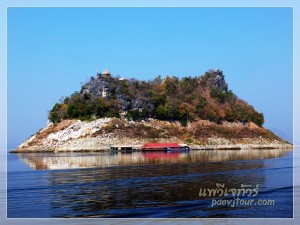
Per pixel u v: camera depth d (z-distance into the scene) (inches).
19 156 6437.0
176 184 2807.6
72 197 2340.1
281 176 3225.9
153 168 3900.1
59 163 4665.4
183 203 2148.1
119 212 1951.3
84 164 4468.5
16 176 3267.7
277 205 2094.0
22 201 2229.3
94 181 2955.2
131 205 2106.3
